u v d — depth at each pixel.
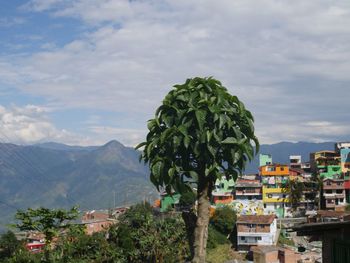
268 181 108.88
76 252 57.75
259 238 83.44
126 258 68.00
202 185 17.02
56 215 34.66
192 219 17.44
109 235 71.81
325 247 16.17
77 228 36.69
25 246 70.69
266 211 107.94
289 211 108.06
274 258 73.06
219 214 89.25
